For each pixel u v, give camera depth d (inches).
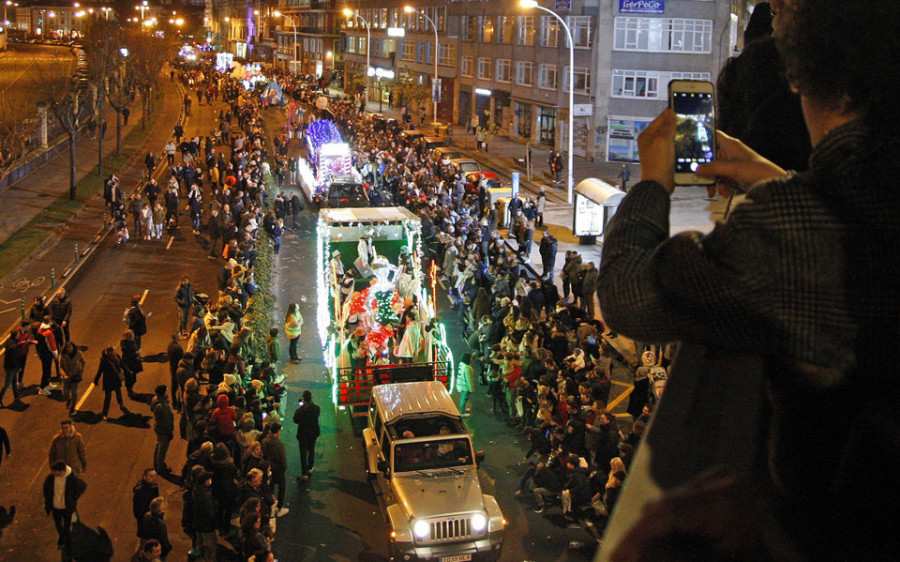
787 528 51.7
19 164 2062.0
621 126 2474.2
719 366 58.5
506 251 1341.0
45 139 2361.0
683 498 52.2
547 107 2723.9
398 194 1822.1
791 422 55.2
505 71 3019.2
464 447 644.7
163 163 2481.5
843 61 58.1
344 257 1104.2
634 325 60.5
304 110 3467.0
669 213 68.0
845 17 58.3
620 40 2409.0
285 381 954.1
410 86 3287.4
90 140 2721.5
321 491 719.1
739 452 54.7
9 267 1374.3
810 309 54.6
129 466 757.9
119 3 7303.2
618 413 861.2
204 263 1465.3
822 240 55.1
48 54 5364.2
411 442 640.4
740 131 90.4
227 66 5295.3
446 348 900.0
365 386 824.3
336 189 1819.6
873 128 57.4
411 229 1109.7
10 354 864.9
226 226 1459.2
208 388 785.6
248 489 598.2
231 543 634.8
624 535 53.7
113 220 1669.5
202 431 661.3
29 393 902.4
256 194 1788.9
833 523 52.1
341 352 875.4
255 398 735.1
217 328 904.3
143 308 1214.3
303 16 5615.2
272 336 937.5
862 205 55.0
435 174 2030.0
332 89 4453.7
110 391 845.8
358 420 850.8
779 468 54.2
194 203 1619.1
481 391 929.5
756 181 71.4
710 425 56.6
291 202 1729.8
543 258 1237.1
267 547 535.2
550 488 671.8
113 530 655.1
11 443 791.7
